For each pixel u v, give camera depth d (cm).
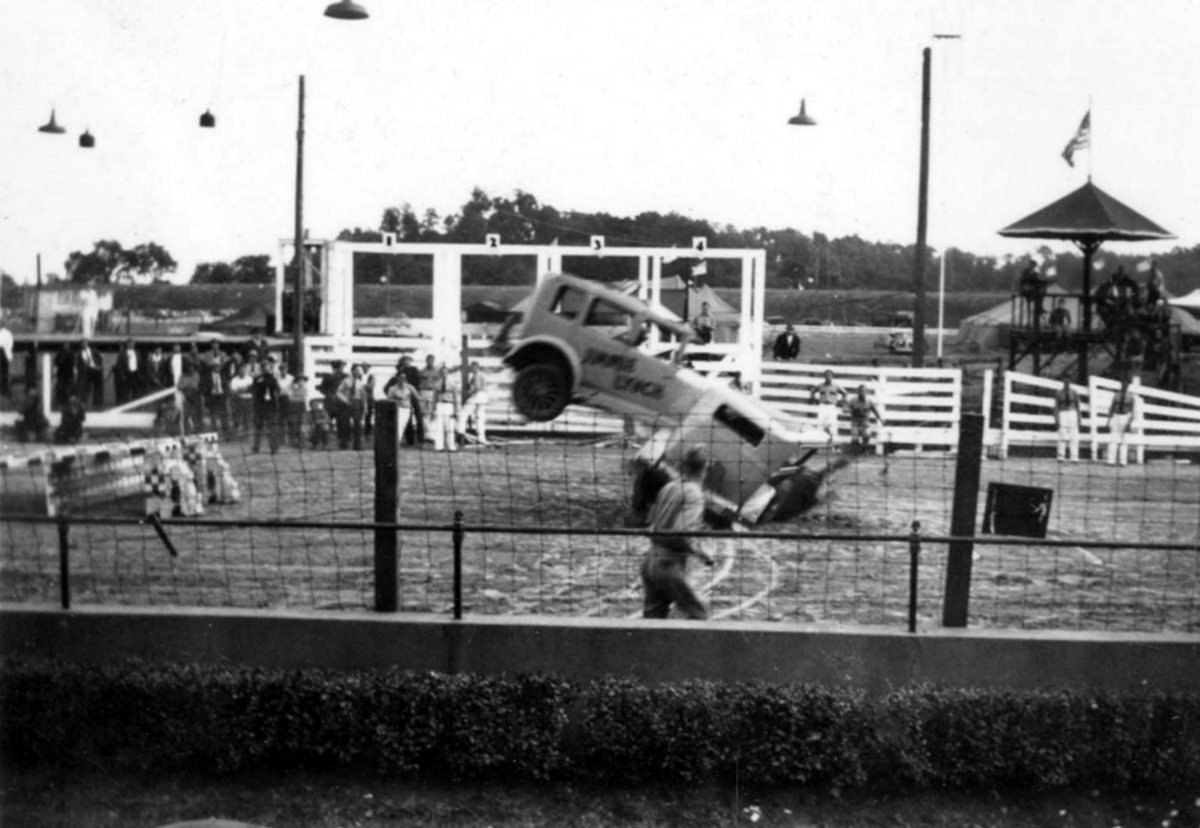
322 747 890
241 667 938
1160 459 3147
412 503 1970
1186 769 884
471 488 2114
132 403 2972
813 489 1855
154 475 1812
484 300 3756
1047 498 1631
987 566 1605
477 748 885
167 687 899
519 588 1406
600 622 966
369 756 893
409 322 3803
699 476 1099
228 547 1630
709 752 879
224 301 3819
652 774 886
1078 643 947
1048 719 891
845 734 882
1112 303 3447
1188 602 1404
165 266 3750
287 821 829
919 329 3347
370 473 2298
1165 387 3416
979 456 995
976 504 998
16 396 2739
